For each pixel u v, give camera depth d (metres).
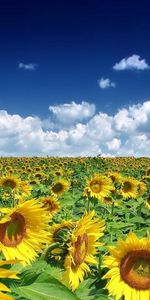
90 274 1.29
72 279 1.06
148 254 1.06
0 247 0.98
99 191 2.66
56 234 1.10
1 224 0.98
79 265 1.09
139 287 1.06
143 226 2.33
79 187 3.96
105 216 2.37
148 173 4.02
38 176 4.61
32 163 7.93
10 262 0.72
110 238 1.71
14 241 1.00
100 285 1.24
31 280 0.92
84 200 2.85
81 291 1.19
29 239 1.01
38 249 1.01
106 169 6.39
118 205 2.77
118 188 3.00
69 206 2.62
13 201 2.62
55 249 1.08
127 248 1.06
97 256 1.43
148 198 2.71
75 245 1.08
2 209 0.98
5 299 0.68
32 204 0.99
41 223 1.01
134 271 1.07
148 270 1.07
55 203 2.01
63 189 2.95
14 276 0.71
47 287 0.91
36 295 0.89
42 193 3.36
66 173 5.14
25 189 2.92
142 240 1.06
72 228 1.12
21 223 1.00
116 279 1.07
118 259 1.08
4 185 2.88
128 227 2.23
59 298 0.90
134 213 2.64
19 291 0.90
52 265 1.06
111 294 1.06
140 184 3.16
